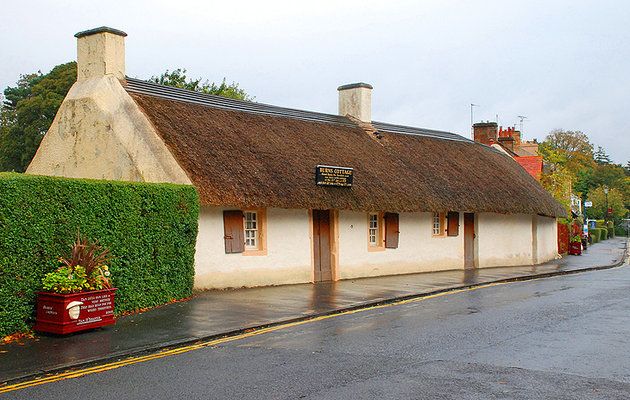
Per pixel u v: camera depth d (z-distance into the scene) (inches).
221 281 653.9
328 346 392.5
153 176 625.9
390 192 804.0
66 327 403.2
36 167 711.7
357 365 342.6
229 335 429.7
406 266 897.5
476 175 1023.0
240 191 627.2
